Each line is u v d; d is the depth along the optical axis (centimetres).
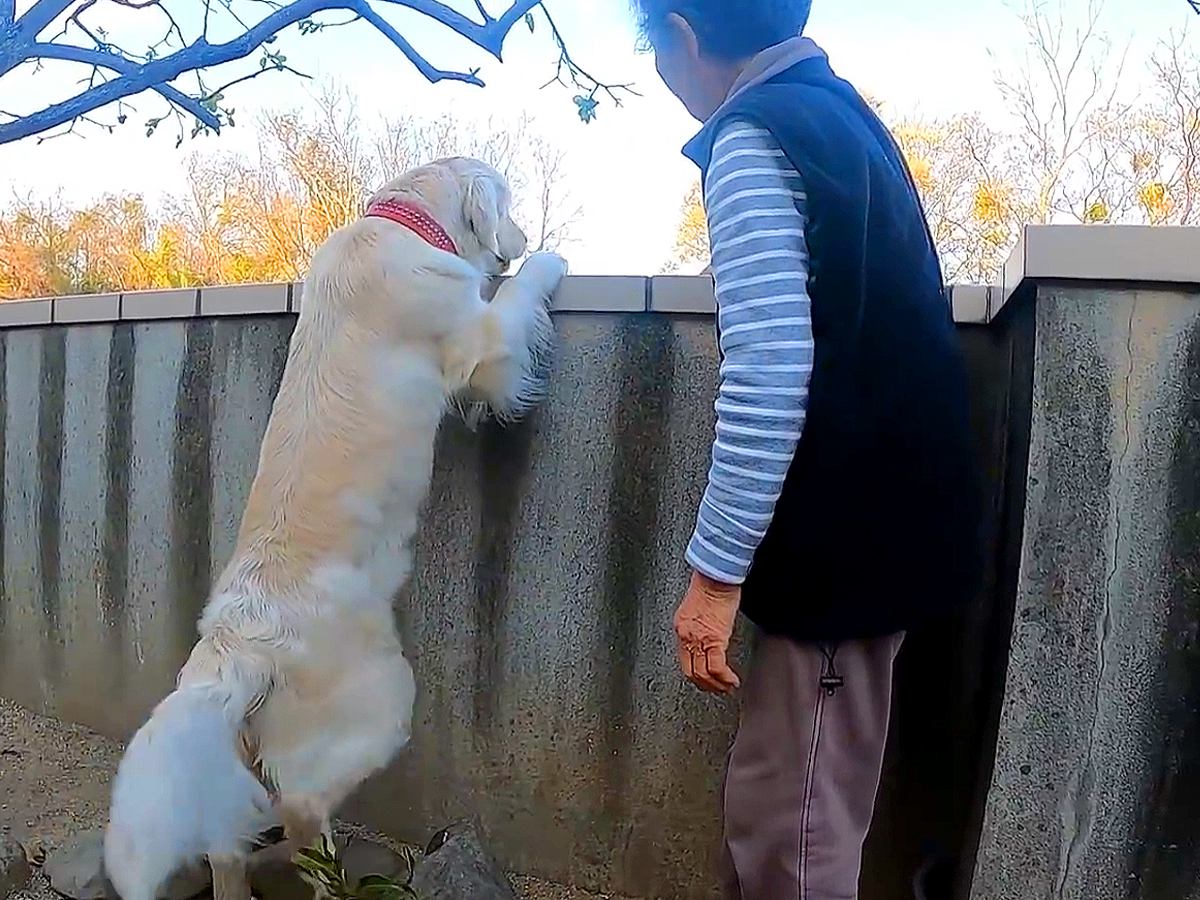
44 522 400
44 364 395
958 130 1034
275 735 242
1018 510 205
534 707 279
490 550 282
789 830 172
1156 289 183
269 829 252
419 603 292
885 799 247
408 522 268
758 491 152
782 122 154
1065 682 191
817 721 170
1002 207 1020
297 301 307
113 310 362
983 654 236
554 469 272
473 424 282
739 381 151
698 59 172
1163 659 185
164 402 351
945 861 237
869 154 163
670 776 263
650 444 260
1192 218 970
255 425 324
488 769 286
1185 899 185
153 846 214
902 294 162
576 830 275
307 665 244
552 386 271
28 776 348
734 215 153
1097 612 188
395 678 259
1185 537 183
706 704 258
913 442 163
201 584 345
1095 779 189
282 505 255
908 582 166
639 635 264
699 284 252
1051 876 192
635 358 261
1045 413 190
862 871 250
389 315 266
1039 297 189
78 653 391
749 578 169
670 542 259
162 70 203
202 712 225
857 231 154
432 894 241
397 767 300
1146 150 984
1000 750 195
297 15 211
